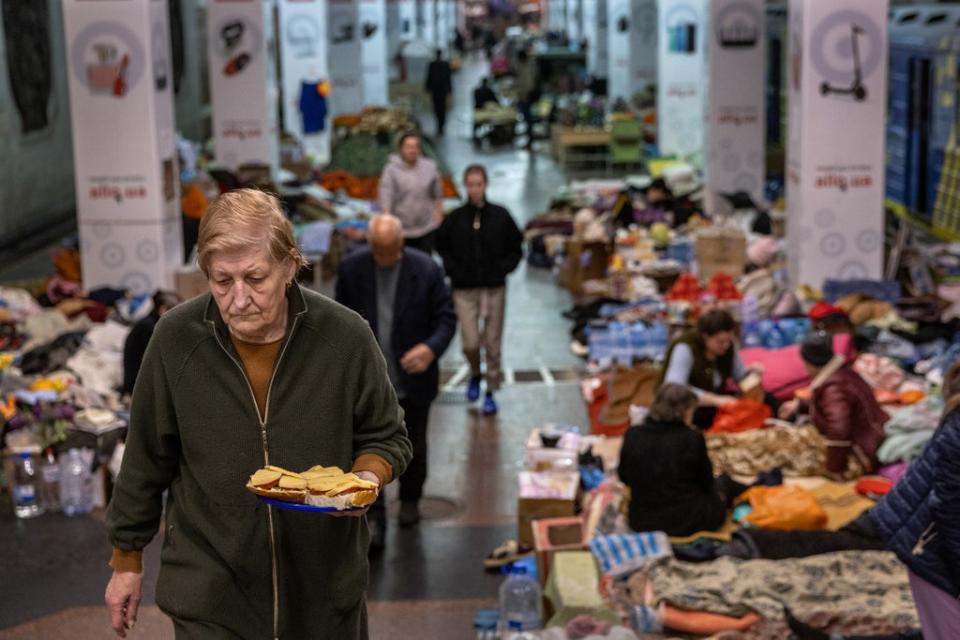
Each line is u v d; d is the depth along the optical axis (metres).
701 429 8.81
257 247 3.07
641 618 6.44
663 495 7.31
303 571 3.36
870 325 11.84
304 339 3.30
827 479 8.33
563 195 20.94
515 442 10.37
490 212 10.90
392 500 9.10
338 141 27.41
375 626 6.96
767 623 6.39
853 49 13.16
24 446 8.80
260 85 21.03
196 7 34.81
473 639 6.79
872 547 7.01
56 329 11.88
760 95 19.08
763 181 19.30
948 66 17.91
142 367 3.33
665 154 24.97
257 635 3.37
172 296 9.33
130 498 3.40
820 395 8.45
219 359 3.27
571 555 6.94
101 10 12.55
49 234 21.50
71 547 8.20
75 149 12.81
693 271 14.84
